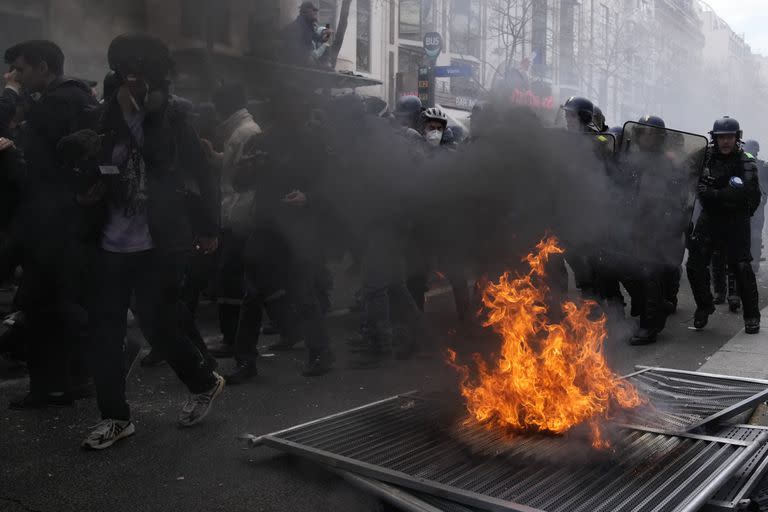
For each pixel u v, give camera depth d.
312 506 2.76
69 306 3.86
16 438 3.45
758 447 3.04
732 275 6.96
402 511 2.67
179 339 3.49
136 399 4.07
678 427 3.25
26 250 3.78
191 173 3.40
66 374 3.95
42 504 2.77
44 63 3.87
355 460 2.88
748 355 5.12
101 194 3.18
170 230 3.35
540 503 2.52
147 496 2.84
